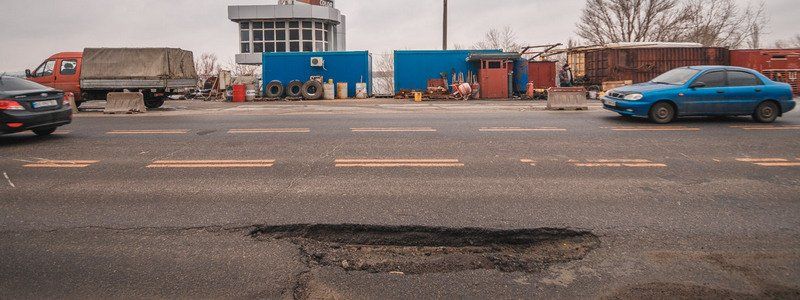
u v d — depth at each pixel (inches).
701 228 181.8
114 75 810.8
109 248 165.6
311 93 1082.7
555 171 275.6
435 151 339.0
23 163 305.6
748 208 205.2
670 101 486.6
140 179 260.7
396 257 163.9
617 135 408.5
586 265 153.9
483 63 1069.8
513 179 256.8
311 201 216.8
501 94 1069.8
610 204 211.3
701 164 293.3
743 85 496.4
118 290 136.4
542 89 1050.7
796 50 1082.1
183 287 138.3
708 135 408.2
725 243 167.6
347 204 212.2
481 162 300.7
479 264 157.5
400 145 364.2
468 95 1032.2
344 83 1117.1
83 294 134.3
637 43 1101.1
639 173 270.1
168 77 829.2
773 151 335.6
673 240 171.0
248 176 265.7
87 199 222.2
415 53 1114.1
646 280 142.3
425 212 200.4
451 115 585.9
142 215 198.5
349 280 144.6
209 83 1347.2
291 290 137.3
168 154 334.0
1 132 384.8
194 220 192.4
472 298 133.2
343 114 616.7
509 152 333.4
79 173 276.2
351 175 267.3
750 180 253.9
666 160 305.0
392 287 140.0
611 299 132.0
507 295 134.8
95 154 335.6
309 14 1562.5
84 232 179.9
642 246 166.7
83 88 805.2
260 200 218.8
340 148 353.1
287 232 183.5
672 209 204.2
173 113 679.1
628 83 1052.5
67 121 434.0
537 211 201.8
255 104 934.4
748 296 132.2
